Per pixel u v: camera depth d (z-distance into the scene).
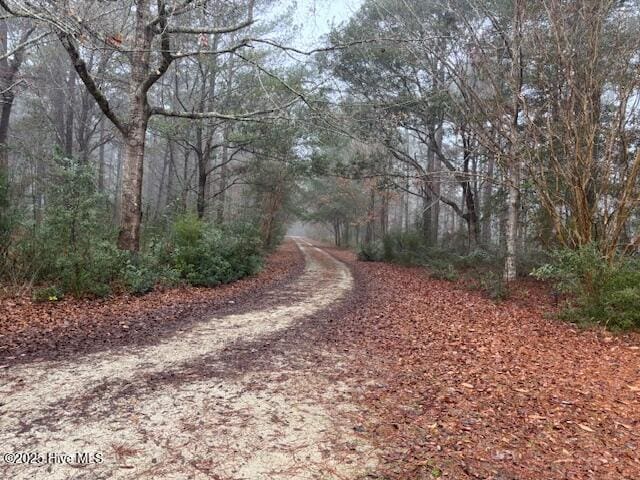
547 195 9.75
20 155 12.95
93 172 9.79
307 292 12.45
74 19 7.93
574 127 9.30
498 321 8.79
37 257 8.80
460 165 19.28
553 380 5.18
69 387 4.45
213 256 13.01
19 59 17.30
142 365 5.25
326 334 7.29
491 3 12.91
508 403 4.43
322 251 37.47
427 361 5.89
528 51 11.40
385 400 4.43
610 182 9.70
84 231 9.38
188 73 21.75
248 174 23.78
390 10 15.21
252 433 3.59
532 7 10.59
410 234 24.53
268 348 6.25
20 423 3.62
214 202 24.66
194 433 3.54
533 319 9.01
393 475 3.02
